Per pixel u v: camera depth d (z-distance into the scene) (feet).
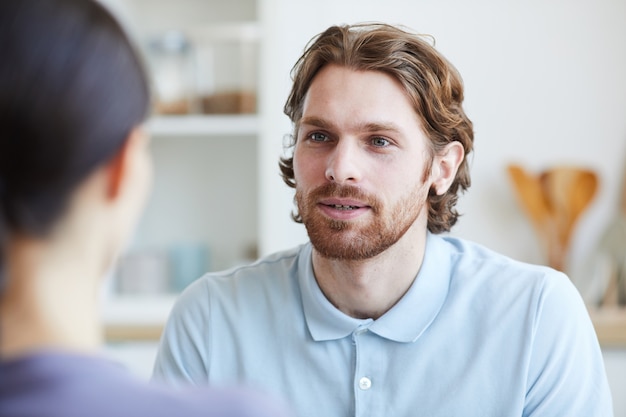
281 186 6.81
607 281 6.97
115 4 6.95
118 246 1.66
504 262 3.81
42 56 1.41
